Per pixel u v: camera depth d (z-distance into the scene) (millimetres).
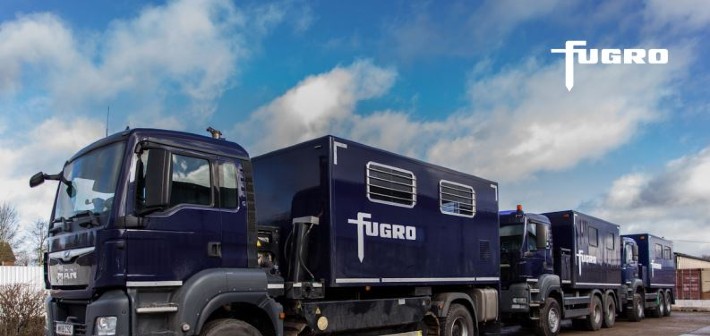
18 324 11203
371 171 8180
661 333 15516
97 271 5348
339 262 7379
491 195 11359
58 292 5945
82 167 6188
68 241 5914
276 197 8062
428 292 9312
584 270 15555
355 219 7750
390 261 8312
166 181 5484
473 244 10500
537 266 13430
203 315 5723
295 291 7078
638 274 20891
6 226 36281
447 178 9977
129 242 5398
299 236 7359
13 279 17031
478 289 10844
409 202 8883
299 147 7891
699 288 33719
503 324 14219
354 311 7762
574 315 14977
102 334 5230
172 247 5707
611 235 17859
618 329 16797
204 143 6266
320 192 7504
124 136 5770
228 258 6195
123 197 5461
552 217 15516
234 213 6348
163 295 5609
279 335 6469
